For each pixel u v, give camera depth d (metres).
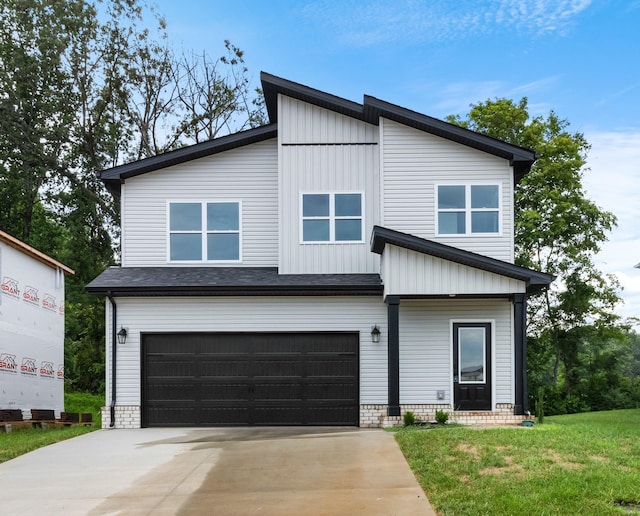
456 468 9.27
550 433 11.73
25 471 10.72
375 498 8.23
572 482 8.20
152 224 17.75
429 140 16.89
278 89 17.38
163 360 16.44
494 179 16.80
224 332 16.44
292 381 16.34
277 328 16.44
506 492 7.93
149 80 33.19
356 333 16.42
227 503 8.25
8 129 30.92
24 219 34.41
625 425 14.90
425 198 16.75
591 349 34.59
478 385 16.11
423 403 16.06
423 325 16.27
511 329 16.17
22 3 30.56
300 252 17.20
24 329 19.52
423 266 15.18
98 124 32.56
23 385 19.36
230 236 17.80
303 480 9.34
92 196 32.56
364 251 17.20
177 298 16.52
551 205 29.78
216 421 16.30
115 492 8.98
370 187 17.34
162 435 14.68
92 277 34.31
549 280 14.99
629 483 8.12
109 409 16.23
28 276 19.91
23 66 30.92
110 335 16.50
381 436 13.00
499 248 16.62
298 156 17.42
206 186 17.84
